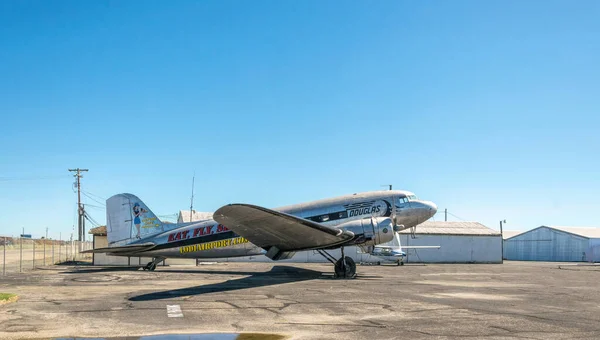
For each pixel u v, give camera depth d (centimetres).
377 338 783
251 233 1938
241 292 1432
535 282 1966
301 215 2270
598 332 838
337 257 4397
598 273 2784
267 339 777
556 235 6694
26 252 6206
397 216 2291
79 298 1284
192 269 2809
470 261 5000
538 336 802
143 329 860
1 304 1166
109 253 2502
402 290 1520
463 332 832
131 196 2547
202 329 859
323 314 1023
